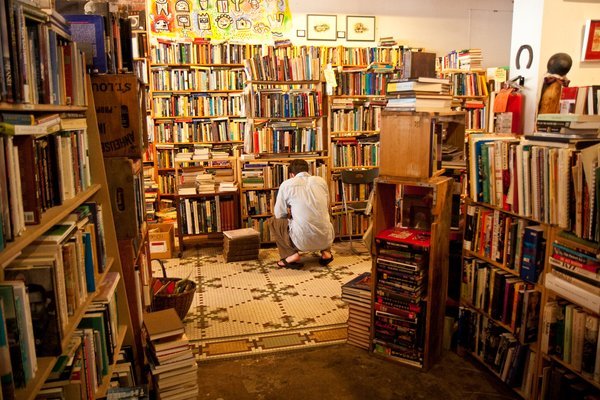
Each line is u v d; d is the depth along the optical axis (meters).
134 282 2.53
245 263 4.96
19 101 1.29
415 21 8.05
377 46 7.86
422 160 2.74
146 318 2.63
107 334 2.04
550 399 2.30
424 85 2.80
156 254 5.13
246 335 3.35
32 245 1.52
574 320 2.13
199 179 5.35
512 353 2.60
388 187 3.04
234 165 5.75
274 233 4.80
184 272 4.68
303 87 6.54
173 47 6.51
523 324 2.46
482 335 2.88
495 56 8.50
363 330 3.14
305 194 4.64
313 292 4.14
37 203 1.43
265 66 5.58
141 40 6.30
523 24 4.67
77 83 2.01
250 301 3.95
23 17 1.31
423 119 2.70
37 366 1.35
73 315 1.65
